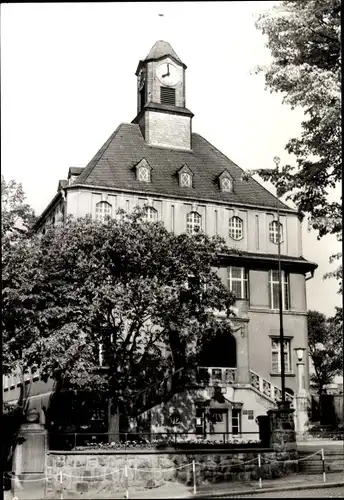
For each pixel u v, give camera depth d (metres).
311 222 22.00
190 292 29.47
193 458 23.23
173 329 29.48
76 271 26.58
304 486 20.62
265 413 35.56
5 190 24.67
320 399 34.91
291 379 40.97
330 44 22.58
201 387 34.34
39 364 25.23
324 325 40.94
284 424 24.31
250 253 42.91
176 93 47.12
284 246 44.00
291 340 41.81
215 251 29.80
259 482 21.91
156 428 32.72
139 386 31.34
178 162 45.25
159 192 42.12
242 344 37.44
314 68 21.83
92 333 27.50
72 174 40.72
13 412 30.38
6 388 39.44
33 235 25.39
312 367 41.03
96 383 25.91
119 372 28.03
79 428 30.78
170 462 23.09
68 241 26.75
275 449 23.92
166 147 45.81
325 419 34.25
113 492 22.25
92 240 27.00
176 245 28.88
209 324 30.09
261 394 35.94
